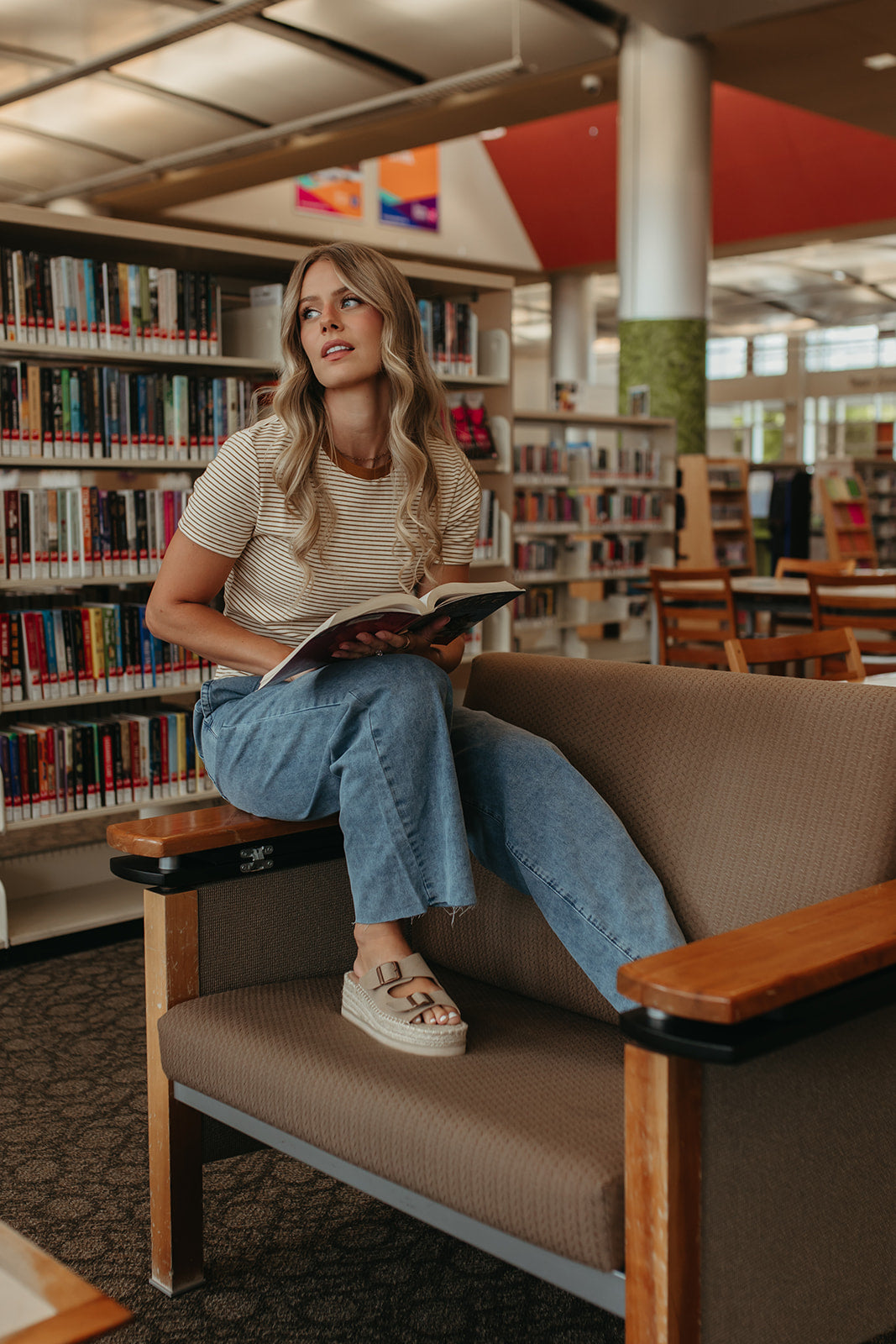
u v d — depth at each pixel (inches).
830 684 60.4
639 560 301.6
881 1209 49.9
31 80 309.4
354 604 70.2
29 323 137.6
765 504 474.6
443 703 60.6
